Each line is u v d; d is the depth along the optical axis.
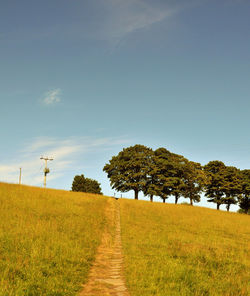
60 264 10.30
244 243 20.42
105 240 16.52
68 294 7.75
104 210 29.75
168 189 57.62
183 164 57.38
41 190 34.62
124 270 10.78
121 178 57.78
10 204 22.62
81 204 29.64
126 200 43.97
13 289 7.47
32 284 8.05
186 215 34.22
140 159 56.78
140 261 12.04
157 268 10.88
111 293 8.16
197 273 10.52
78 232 16.70
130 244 15.93
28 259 10.38
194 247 15.91
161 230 22.23
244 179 56.06
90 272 10.26
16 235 13.52
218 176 56.06
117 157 60.94
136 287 8.66
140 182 55.19
